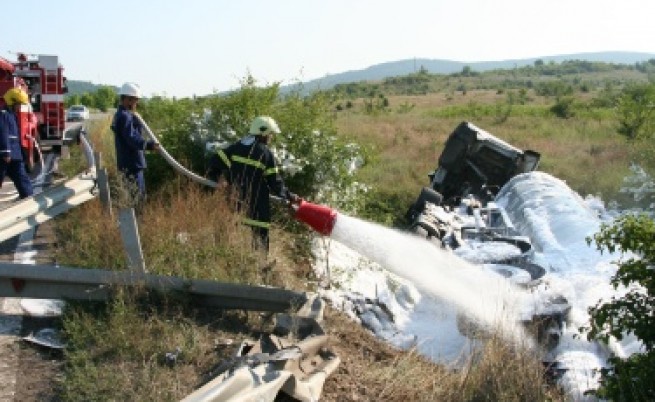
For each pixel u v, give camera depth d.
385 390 5.37
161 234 7.27
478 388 5.38
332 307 7.32
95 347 5.38
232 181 7.89
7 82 15.45
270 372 4.70
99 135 16.28
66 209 8.12
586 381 5.76
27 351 5.41
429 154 21.42
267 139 7.93
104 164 12.23
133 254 6.14
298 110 10.67
